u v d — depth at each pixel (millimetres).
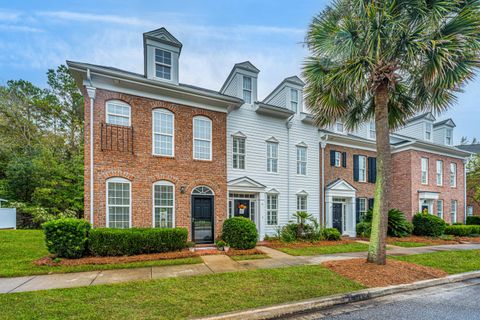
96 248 8078
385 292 5684
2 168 18438
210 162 11508
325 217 15461
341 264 7449
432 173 18953
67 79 23203
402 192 18078
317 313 4625
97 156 9336
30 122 20703
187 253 8781
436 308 4871
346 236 15664
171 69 11070
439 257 9305
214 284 5754
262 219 13203
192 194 11000
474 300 5340
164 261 7852
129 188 9812
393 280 6242
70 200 16906
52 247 7668
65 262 7363
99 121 9461
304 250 10289
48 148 19297
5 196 16688
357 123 9570
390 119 9000
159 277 6289
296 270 6980
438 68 6379
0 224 14047
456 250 11125
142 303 4617
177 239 9203
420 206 18000
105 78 9555
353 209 16250
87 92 9367
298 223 13383
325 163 15875
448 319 4344
